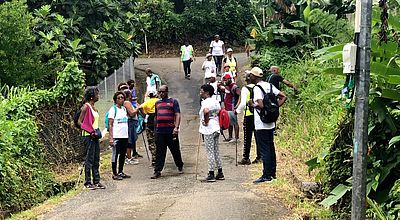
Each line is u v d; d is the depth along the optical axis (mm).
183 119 16969
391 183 6535
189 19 32594
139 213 7781
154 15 32094
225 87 12781
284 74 14695
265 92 9000
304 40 16609
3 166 9281
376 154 6520
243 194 8398
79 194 9375
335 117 8461
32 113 11484
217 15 33031
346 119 7098
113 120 10469
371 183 6332
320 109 11023
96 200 8844
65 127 12297
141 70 26375
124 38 19328
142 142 14711
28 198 9836
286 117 12477
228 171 10500
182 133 15070
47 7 17141
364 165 4863
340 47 6977
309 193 7781
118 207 8203
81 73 12570
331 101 10297
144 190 9344
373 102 6402
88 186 9719
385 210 6184
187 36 32875
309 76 13164
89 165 9742
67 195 9461
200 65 27516
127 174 10969
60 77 12422
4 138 9703
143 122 12633
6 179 9344
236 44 33312
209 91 9641
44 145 11711
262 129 8984
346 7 13945
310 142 10039
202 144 13641
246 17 33281
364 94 4801
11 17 15031
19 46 15211
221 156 12000
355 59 4801
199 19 32500
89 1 18609
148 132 11523
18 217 8312
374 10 6461
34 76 15297
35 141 10852
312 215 7031
